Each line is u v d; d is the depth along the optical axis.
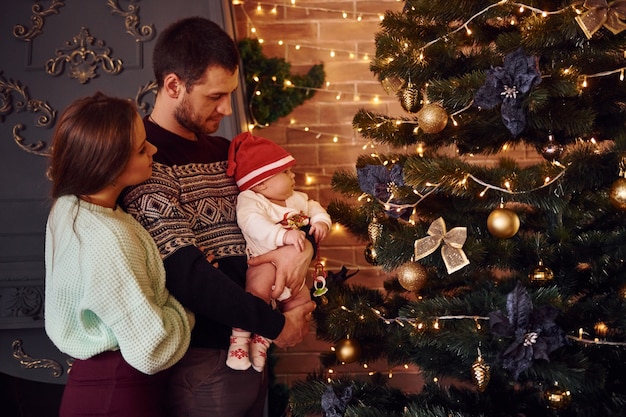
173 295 1.44
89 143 1.33
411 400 1.75
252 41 2.53
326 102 2.62
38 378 2.42
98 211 1.37
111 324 1.32
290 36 2.61
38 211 2.36
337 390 1.78
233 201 1.65
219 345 1.53
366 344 1.88
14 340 2.41
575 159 1.52
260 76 2.56
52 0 2.35
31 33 2.35
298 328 1.58
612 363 1.62
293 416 2.02
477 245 1.56
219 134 2.39
